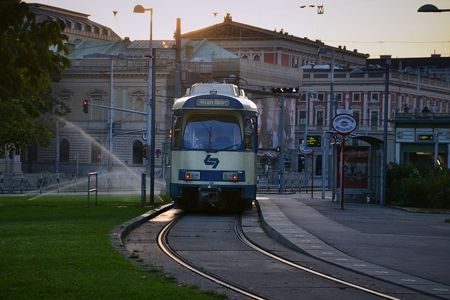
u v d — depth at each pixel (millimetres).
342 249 27781
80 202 55938
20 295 16531
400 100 175875
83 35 180625
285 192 94750
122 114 151625
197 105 44625
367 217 42062
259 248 28641
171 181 44719
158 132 145875
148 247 28109
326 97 174000
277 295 18547
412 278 21562
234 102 44656
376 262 24766
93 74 152500
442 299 18547
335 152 56281
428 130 78750
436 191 52688
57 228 32156
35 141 83625
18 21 14656
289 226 34406
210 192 43844
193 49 157375
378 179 55344
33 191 94312
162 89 145875
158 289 17641
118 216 39875
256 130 45438
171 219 41000
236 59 140000
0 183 102312
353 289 19625
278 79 151875
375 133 170250
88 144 152875
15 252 23656
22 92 15805
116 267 20922
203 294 17375
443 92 194375
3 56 14703
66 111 139250
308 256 26359
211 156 44125
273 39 188000
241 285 19875
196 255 26266
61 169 153375
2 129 60531
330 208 48000
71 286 17734
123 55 153250
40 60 15164
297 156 163125
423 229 36125
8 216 41281
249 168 44531
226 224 38406
